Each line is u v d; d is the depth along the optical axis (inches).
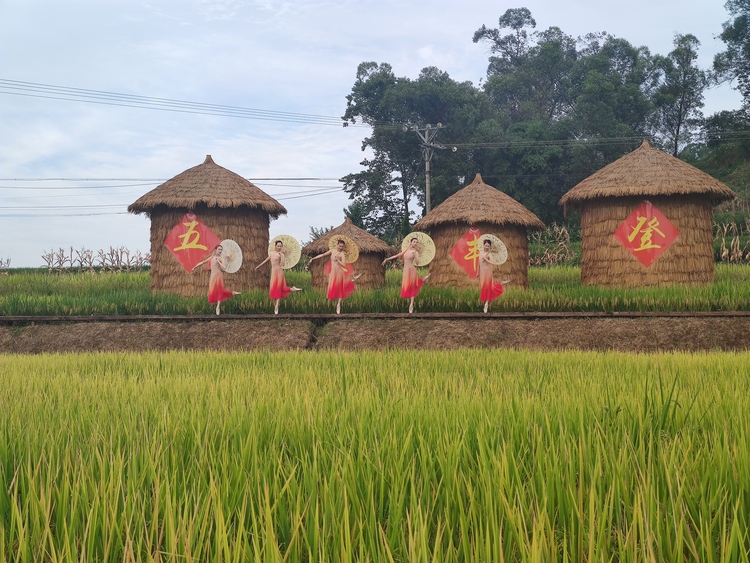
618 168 933.8
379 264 1111.6
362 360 442.9
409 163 2258.9
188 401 261.6
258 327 764.6
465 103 2271.2
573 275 1200.2
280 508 136.5
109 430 211.0
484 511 134.2
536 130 2231.8
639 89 2536.9
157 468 164.6
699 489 142.6
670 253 896.3
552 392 254.7
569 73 2856.8
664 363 395.9
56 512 141.3
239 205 962.1
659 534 119.6
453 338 716.0
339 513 134.7
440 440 174.1
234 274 970.7
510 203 991.6
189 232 957.2
